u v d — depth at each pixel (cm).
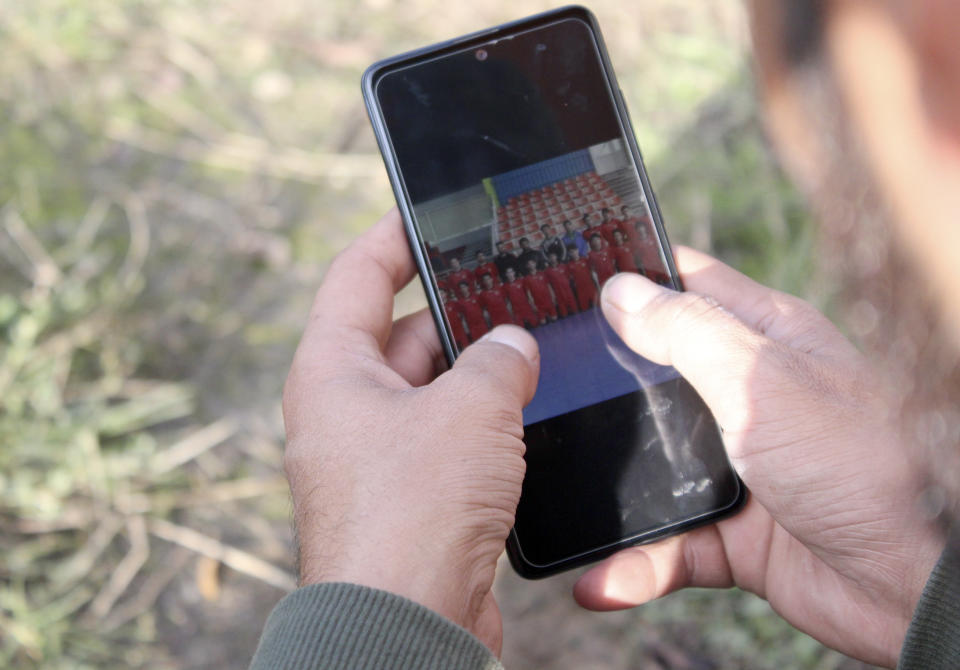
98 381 221
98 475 205
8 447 204
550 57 129
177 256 246
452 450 96
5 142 261
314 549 94
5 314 223
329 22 296
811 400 102
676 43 278
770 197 237
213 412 221
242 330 235
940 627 84
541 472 124
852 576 106
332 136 271
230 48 289
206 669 189
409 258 135
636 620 188
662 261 129
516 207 128
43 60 278
